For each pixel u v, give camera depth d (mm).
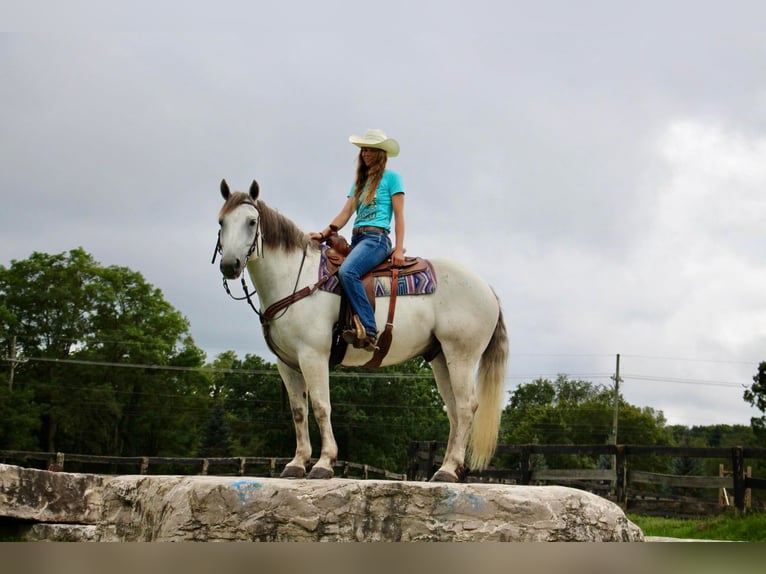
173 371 43938
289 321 5953
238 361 52875
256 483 5184
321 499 5113
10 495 9477
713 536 11141
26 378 41500
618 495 14414
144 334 43312
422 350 6441
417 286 6270
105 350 42469
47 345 42125
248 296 6199
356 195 6516
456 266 6488
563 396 79500
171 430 44281
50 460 20672
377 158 6422
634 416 65312
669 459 65875
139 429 43500
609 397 77375
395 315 6176
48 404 41281
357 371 44156
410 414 43656
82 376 41781
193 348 45125
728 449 13062
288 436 50750
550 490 5469
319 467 5645
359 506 5141
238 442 51938
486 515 5242
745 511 12453
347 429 43969
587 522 5465
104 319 43156
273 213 6070
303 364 5910
